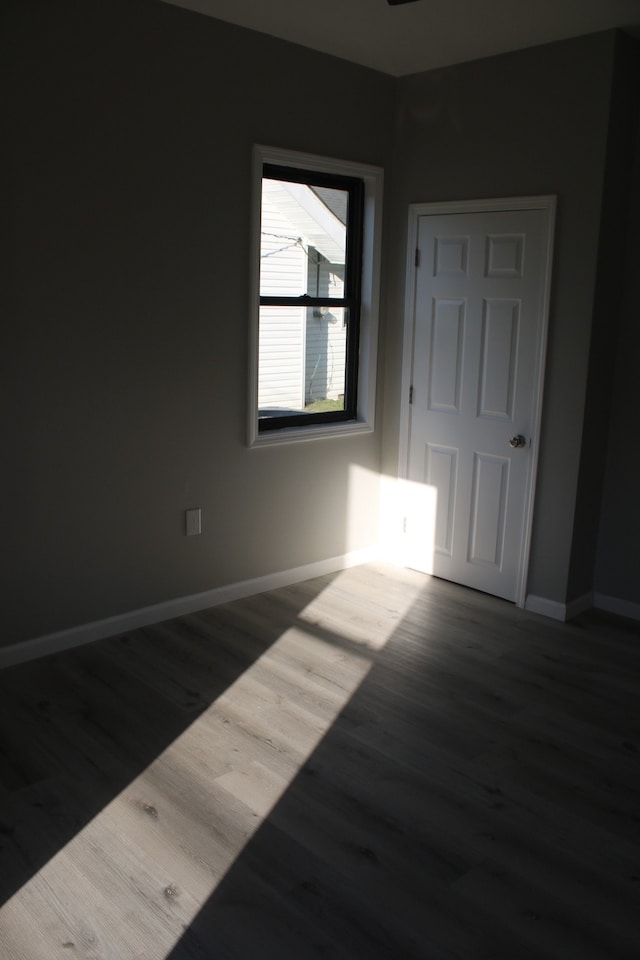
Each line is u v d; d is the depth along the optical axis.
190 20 3.49
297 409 4.46
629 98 3.73
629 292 3.97
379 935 2.11
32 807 2.55
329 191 4.35
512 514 4.22
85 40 3.20
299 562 4.50
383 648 3.75
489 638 3.89
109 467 3.59
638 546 4.13
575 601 4.18
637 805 2.70
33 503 3.37
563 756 2.96
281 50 3.85
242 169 3.81
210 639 3.76
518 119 3.91
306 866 2.35
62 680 3.33
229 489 4.07
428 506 4.61
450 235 4.25
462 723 3.14
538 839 2.51
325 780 2.75
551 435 4.01
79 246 3.32
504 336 4.11
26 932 2.08
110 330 3.48
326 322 4.48
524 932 2.14
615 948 2.11
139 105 3.40
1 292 3.13
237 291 3.91
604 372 3.99
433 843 2.47
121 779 2.70
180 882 2.26
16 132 3.07
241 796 2.65
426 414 4.53
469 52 3.93
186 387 3.79
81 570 3.59
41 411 3.32
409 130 4.38
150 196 3.51
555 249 3.86
